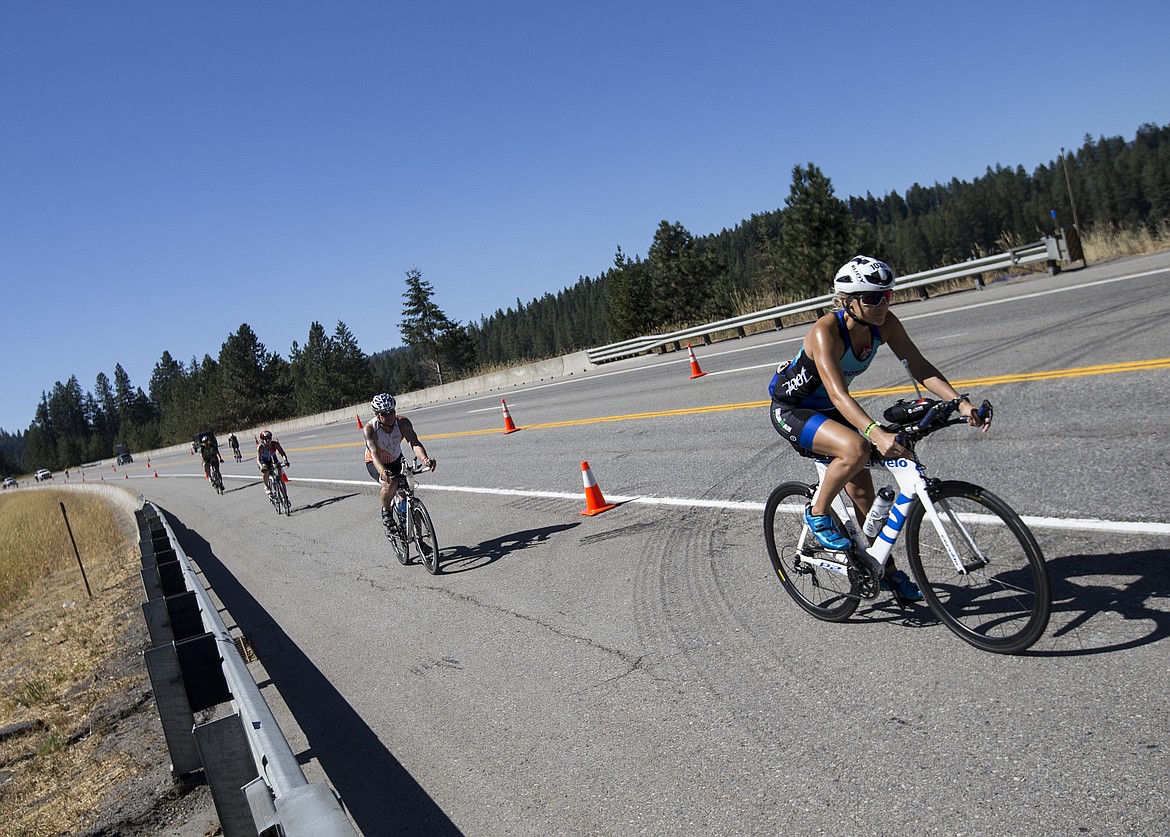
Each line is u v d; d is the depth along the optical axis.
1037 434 6.98
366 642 6.60
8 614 16.25
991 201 178.75
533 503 10.02
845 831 2.90
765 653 4.46
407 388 113.44
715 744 3.70
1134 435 6.29
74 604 14.30
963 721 3.34
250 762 3.94
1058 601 4.07
